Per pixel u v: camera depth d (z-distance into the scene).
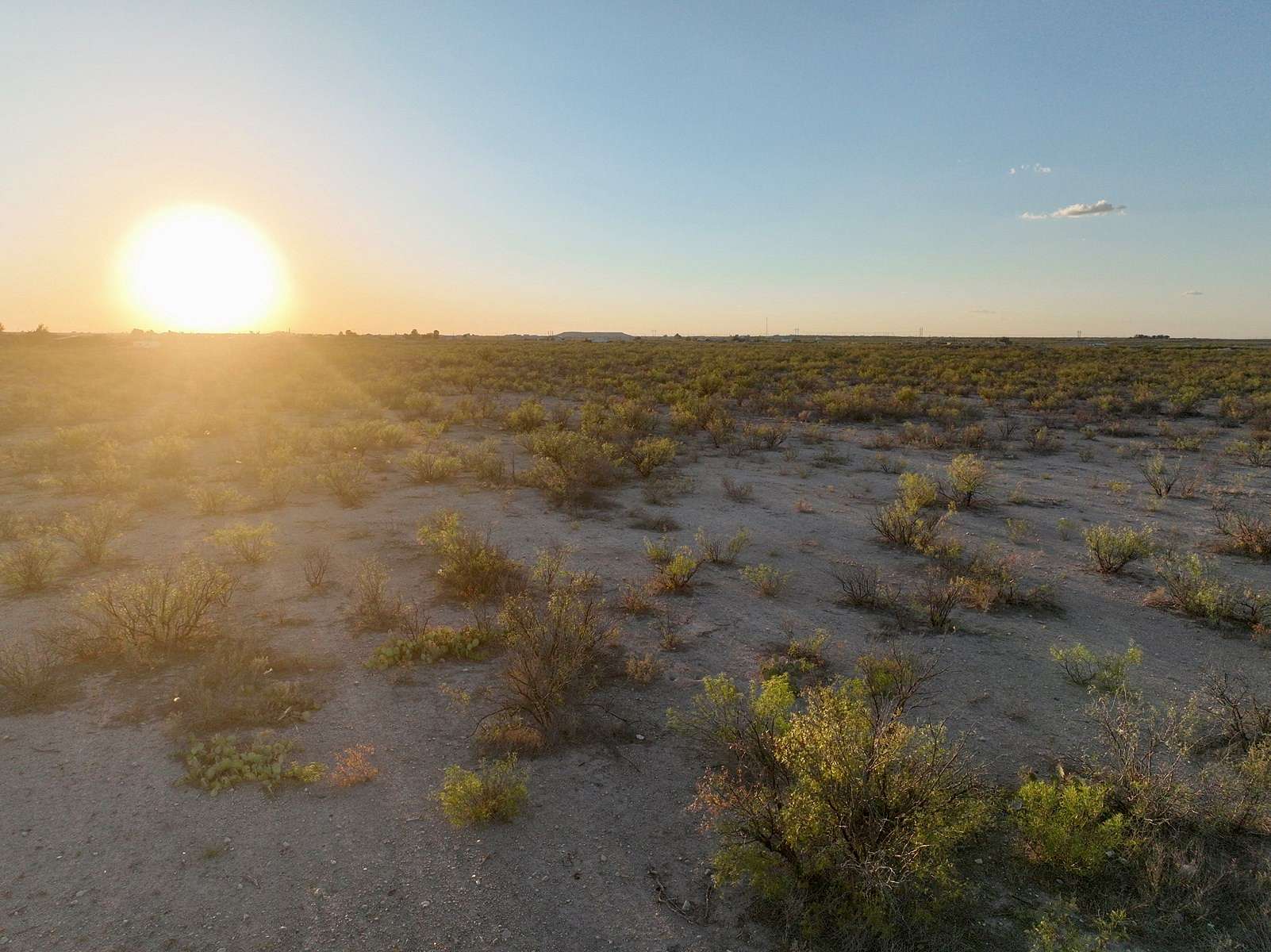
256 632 7.11
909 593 8.78
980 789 4.80
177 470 14.83
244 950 3.56
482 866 4.19
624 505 12.91
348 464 14.73
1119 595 8.88
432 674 6.40
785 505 13.16
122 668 6.28
